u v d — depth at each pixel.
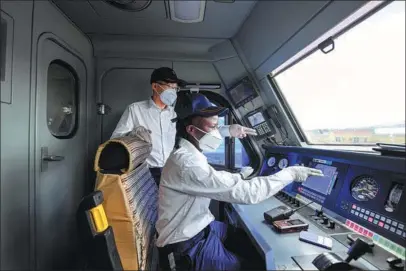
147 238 1.67
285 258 1.24
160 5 2.19
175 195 1.63
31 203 1.80
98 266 1.24
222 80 3.09
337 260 1.14
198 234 1.64
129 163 1.55
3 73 1.52
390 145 1.41
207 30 2.71
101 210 1.29
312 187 1.95
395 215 1.28
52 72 2.21
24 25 1.73
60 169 2.28
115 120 3.07
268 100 2.87
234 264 1.51
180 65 3.06
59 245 2.24
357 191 1.57
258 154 3.13
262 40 2.38
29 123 1.79
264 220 1.70
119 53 2.98
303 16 1.75
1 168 1.50
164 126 2.79
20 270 1.68
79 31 2.64
